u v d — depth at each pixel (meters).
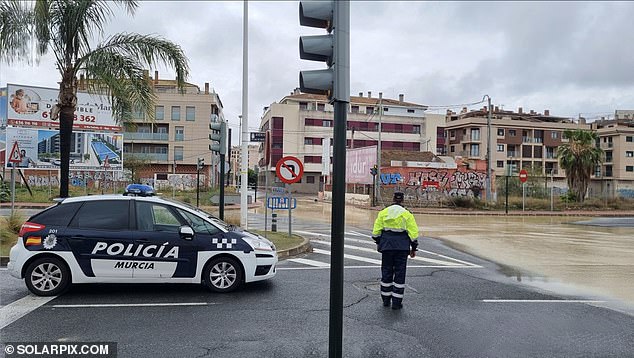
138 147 60.56
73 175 40.06
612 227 22.83
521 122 75.25
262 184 81.50
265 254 7.77
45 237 7.14
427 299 7.51
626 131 75.81
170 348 5.11
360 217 26.84
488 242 15.65
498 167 74.00
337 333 4.05
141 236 7.31
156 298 7.14
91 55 11.12
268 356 4.91
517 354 5.12
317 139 73.81
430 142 78.38
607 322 6.40
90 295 7.25
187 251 7.40
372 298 7.48
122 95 11.47
